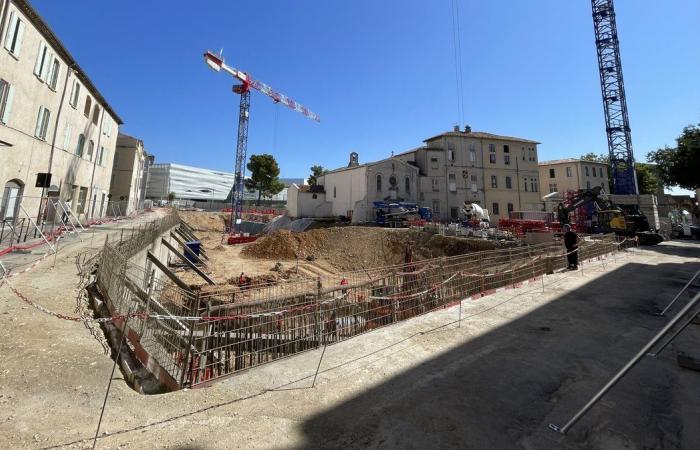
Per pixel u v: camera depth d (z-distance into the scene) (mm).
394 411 3809
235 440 3246
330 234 34281
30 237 15211
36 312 7016
